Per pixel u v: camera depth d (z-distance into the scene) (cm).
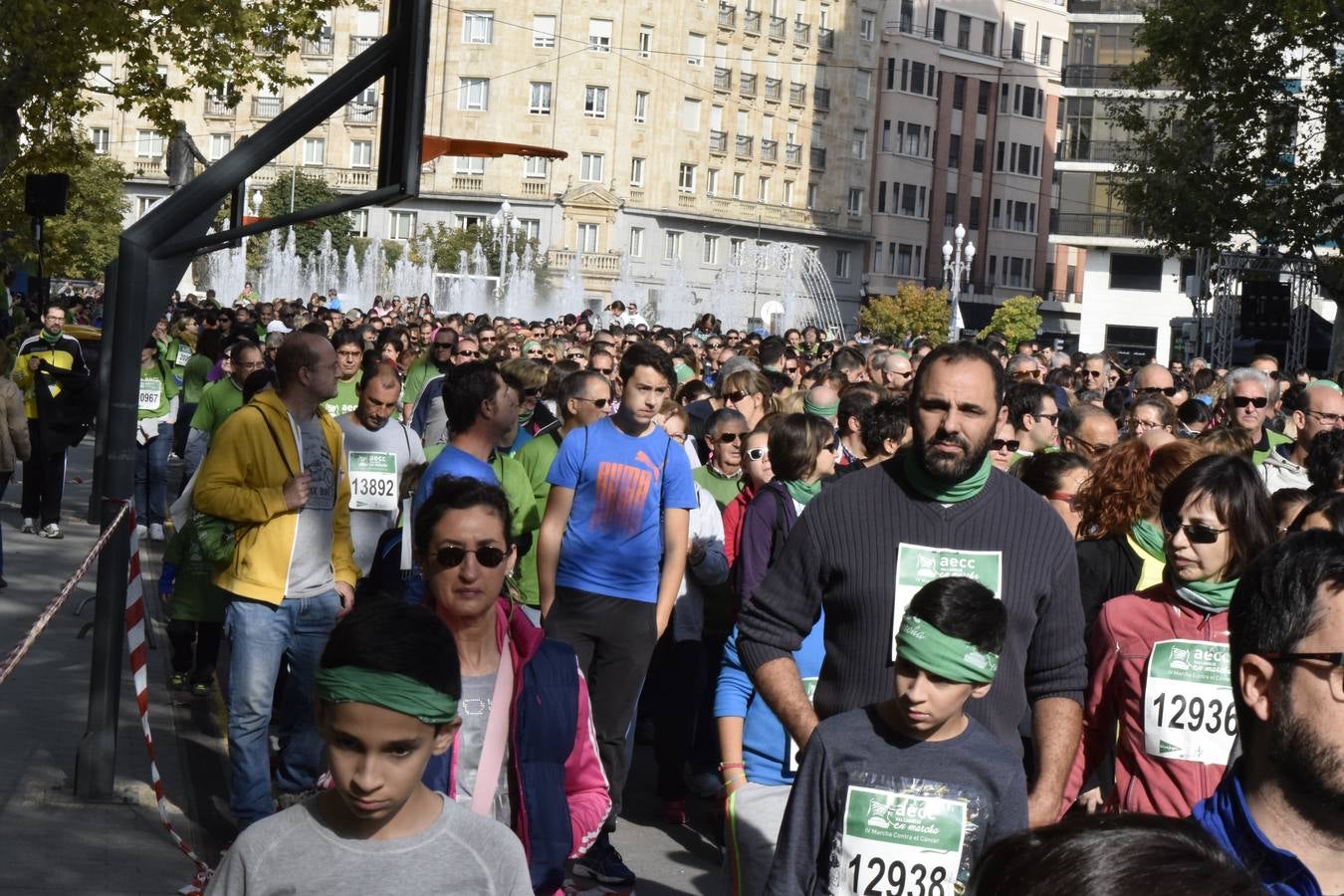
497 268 8156
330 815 319
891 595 445
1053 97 9950
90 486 2003
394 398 920
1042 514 452
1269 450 1074
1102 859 148
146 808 766
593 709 725
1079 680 455
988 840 388
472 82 8544
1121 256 7175
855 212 9462
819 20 9294
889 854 389
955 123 9612
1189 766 496
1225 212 3872
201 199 758
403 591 710
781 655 461
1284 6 3550
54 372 1543
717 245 8944
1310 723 254
